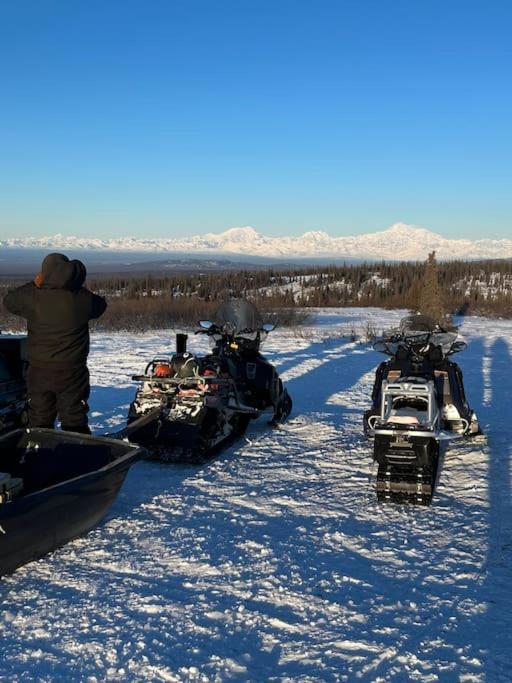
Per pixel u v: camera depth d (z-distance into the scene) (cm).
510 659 343
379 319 3403
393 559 465
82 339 596
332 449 757
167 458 689
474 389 1141
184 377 699
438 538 502
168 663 338
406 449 562
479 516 546
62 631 368
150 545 484
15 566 430
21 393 659
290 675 329
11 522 407
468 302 4566
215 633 366
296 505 574
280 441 793
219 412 723
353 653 348
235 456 727
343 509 565
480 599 407
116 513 548
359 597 409
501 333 2466
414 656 344
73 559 459
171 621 378
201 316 2980
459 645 355
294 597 407
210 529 516
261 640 360
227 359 812
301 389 1169
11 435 545
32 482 545
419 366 664
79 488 455
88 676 328
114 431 817
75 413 605
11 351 659
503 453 724
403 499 572
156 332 2402
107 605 396
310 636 364
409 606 398
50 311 573
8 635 364
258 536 503
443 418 668
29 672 331
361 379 1289
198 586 421
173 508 562
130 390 1117
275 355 1667
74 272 581
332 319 3412
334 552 476
